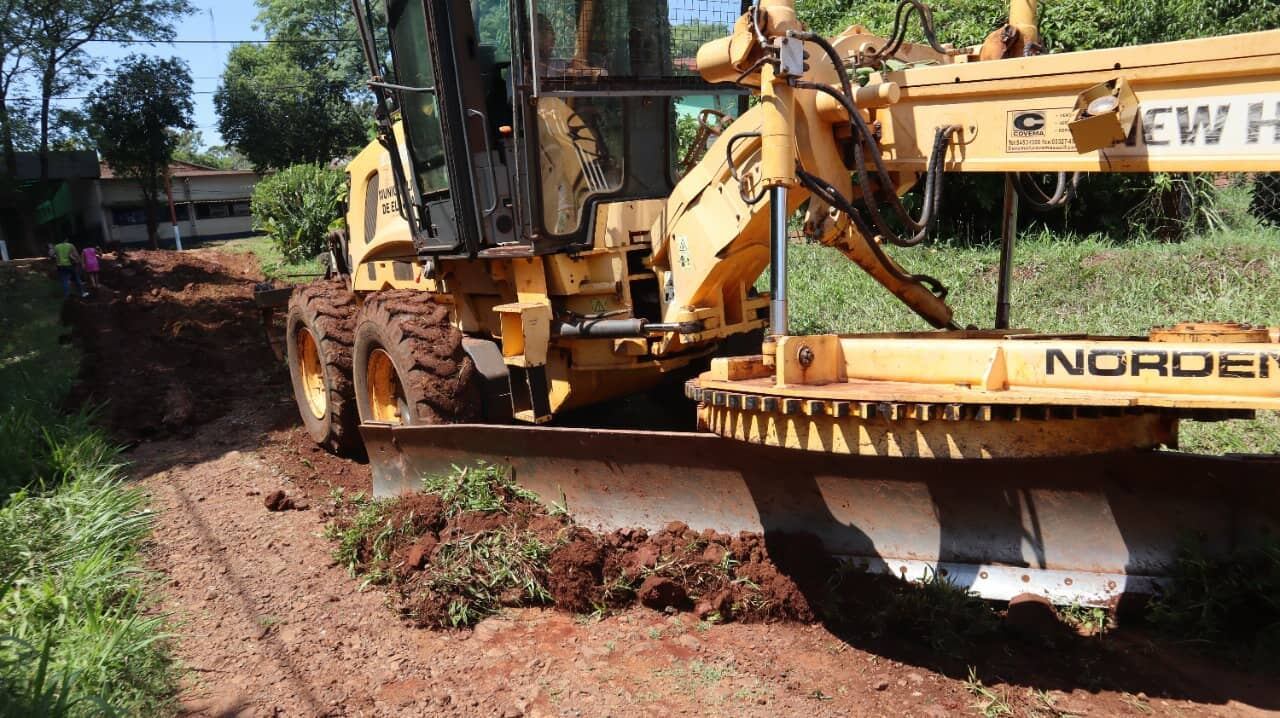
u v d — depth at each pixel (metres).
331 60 40.75
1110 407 3.21
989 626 3.76
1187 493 3.70
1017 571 3.92
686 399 6.21
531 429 4.77
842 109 3.86
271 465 7.21
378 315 5.97
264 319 10.26
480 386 5.61
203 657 4.11
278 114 36.16
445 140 5.19
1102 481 3.79
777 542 4.25
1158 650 3.61
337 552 5.12
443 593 4.34
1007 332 4.34
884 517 4.12
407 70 5.62
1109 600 3.78
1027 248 9.27
